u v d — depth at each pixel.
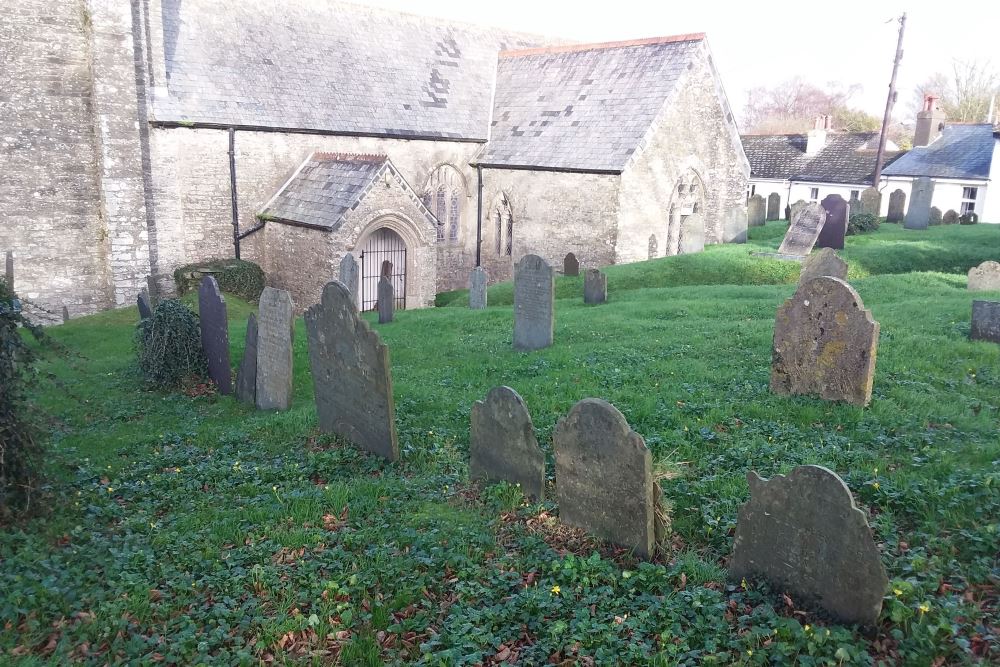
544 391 10.16
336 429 9.48
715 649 4.62
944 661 4.38
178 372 12.95
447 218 29.39
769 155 47.66
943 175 38.03
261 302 11.38
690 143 27.92
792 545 5.14
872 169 42.00
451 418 9.55
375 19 29.14
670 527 6.09
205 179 23.08
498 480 7.52
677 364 11.08
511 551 6.25
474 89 30.64
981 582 5.04
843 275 15.12
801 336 9.02
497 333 15.55
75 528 6.93
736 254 24.38
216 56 23.92
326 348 9.31
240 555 6.29
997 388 9.12
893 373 9.77
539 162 27.30
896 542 5.56
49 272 20.86
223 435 9.98
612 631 4.88
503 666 4.66
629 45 28.92
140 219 21.61
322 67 26.42
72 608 5.47
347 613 5.30
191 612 5.42
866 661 4.39
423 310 20.78
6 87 19.39
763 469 7.05
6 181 19.80
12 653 4.94
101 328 18.81
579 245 26.78
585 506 6.41
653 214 27.12
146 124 21.53
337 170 23.80
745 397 9.31
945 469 6.64
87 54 20.34
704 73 27.70
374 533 6.56
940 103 68.56
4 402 7.04
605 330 14.36
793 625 4.73
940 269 23.14
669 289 20.28
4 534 6.52
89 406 12.03
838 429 8.05
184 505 7.62
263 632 5.11
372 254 25.02
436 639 4.97
